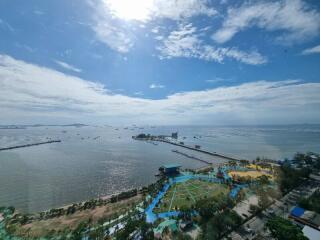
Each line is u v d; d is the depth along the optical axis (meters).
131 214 60.59
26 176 109.69
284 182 77.56
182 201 71.75
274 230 46.31
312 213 56.69
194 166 144.38
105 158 162.50
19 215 63.75
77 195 86.19
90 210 68.50
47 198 82.25
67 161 148.50
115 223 57.12
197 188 85.88
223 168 122.94
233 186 86.81
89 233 51.28
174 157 175.50
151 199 73.00
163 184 91.00
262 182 85.38
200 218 56.50
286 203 66.50
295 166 120.38
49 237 51.19
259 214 58.97
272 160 143.25
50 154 176.50
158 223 55.62
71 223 59.34
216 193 79.31
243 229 51.25
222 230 48.88
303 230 48.53
